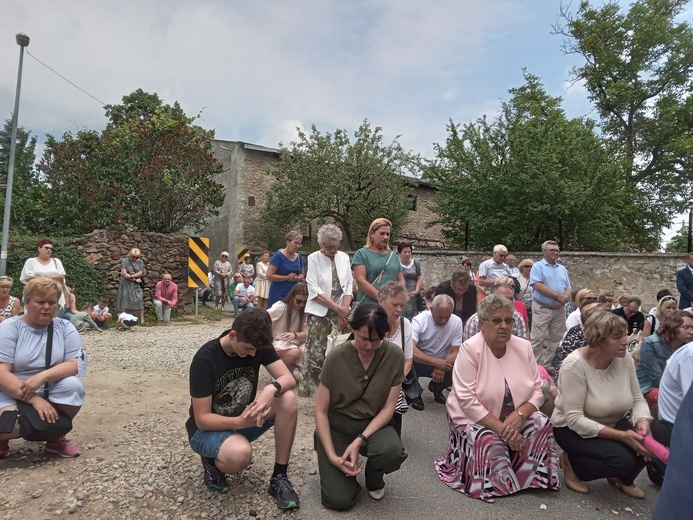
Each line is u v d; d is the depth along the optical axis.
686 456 1.88
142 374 6.87
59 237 13.88
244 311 3.32
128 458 3.99
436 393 5.90
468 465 3.66
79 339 4.12
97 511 3.19
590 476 3.65
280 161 19.91
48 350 3.92
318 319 5.62
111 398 5.68
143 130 15.38
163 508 3.27
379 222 5.84
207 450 3.31
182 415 5.14
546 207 15.62
